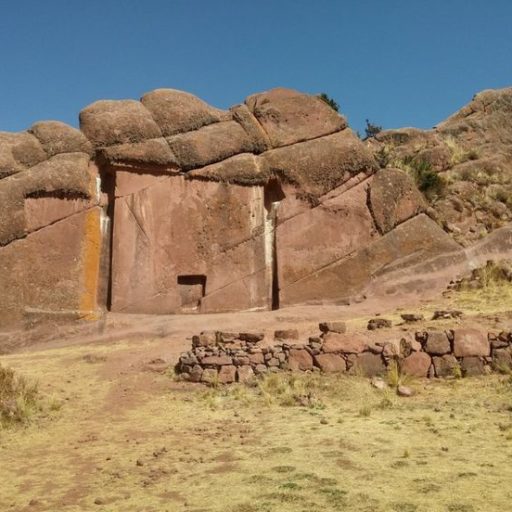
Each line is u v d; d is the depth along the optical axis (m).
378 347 11.34
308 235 18.23
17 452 8.32
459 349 11.24
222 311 17.73
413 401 10.15
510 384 10.55
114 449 8.27
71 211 17.30
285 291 17.91
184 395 10.95
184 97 18.88
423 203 18.97
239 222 18.17
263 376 11.26
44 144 17.56
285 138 18.86
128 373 12.47
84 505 6.41
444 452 7.54
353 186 18.69
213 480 6.86
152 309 17.44
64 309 16.78
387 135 24.44
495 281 17.22
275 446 7.96
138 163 17.83
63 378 12.38
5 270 16.52
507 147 24.33
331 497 6.25
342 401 10.25
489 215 20.00
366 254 18.22
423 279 18.02
